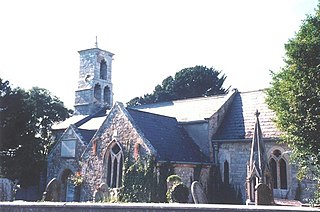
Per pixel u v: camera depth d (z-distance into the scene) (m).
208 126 26.66
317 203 16.22
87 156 26.42
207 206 10.48
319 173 16.52
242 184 24.64
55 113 54.59
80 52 41.34
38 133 40.78
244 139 24.95
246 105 28.23
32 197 37.88
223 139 26.00
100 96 40.44
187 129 27.89
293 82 14.71
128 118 24.28
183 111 30.25
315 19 14.89
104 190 22.55
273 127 24.55
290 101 14.66
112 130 25.12
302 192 22.27
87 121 37.59
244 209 10.02
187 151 25.31
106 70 41.56
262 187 16.23
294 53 14.66
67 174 32.81
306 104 14.29
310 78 14.24
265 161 20.66
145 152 22.86
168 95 60.03
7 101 35.44
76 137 32.09
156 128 25.42
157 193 21.77
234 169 25.23
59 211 12.30
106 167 25.19
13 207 13.01
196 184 17.44
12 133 35.34
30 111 36.94
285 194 22.88
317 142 14.41
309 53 14.41
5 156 35.81
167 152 23.41
